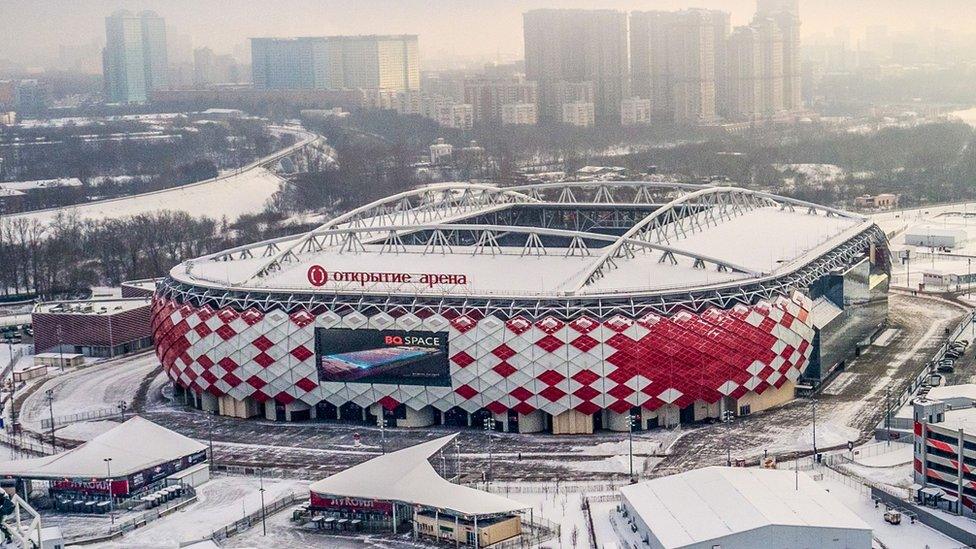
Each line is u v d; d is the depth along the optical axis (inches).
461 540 7716.5
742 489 7760.8
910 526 7731.3
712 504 7603.4
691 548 7106.3
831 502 7598.4
